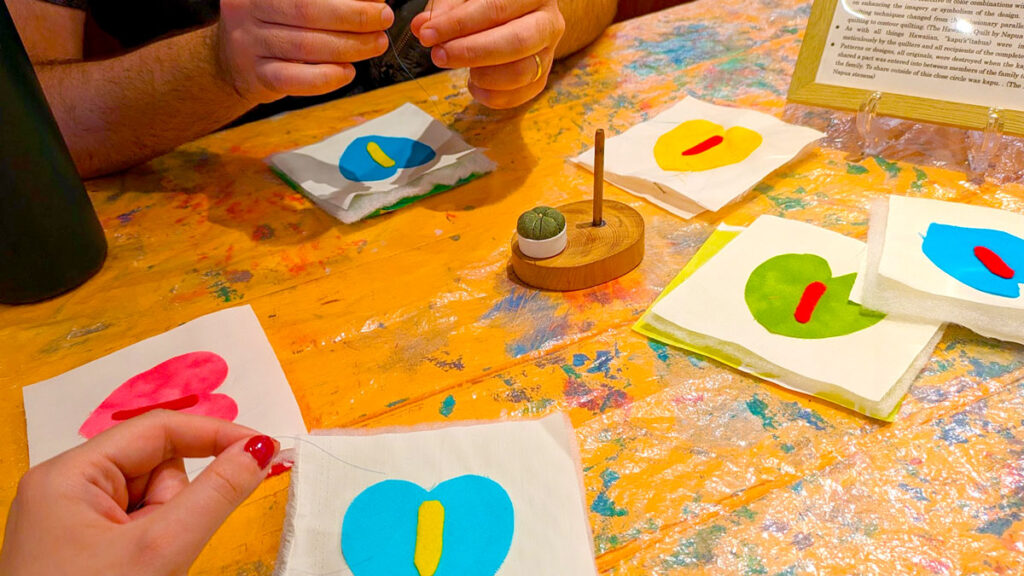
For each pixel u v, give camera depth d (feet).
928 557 1.55
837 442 1.82
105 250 2.81
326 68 2.67
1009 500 1.63
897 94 2.89
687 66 3.81
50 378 2.29
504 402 2.05
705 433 1.89
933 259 2.21
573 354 2.18
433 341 2.29
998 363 1.98
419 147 3.23
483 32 2.60
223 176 3.31
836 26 3.02
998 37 2.68
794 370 1.98
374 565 1.62
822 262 2.34
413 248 2.73
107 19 4.76
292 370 2.24
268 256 2.77
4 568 1.27
